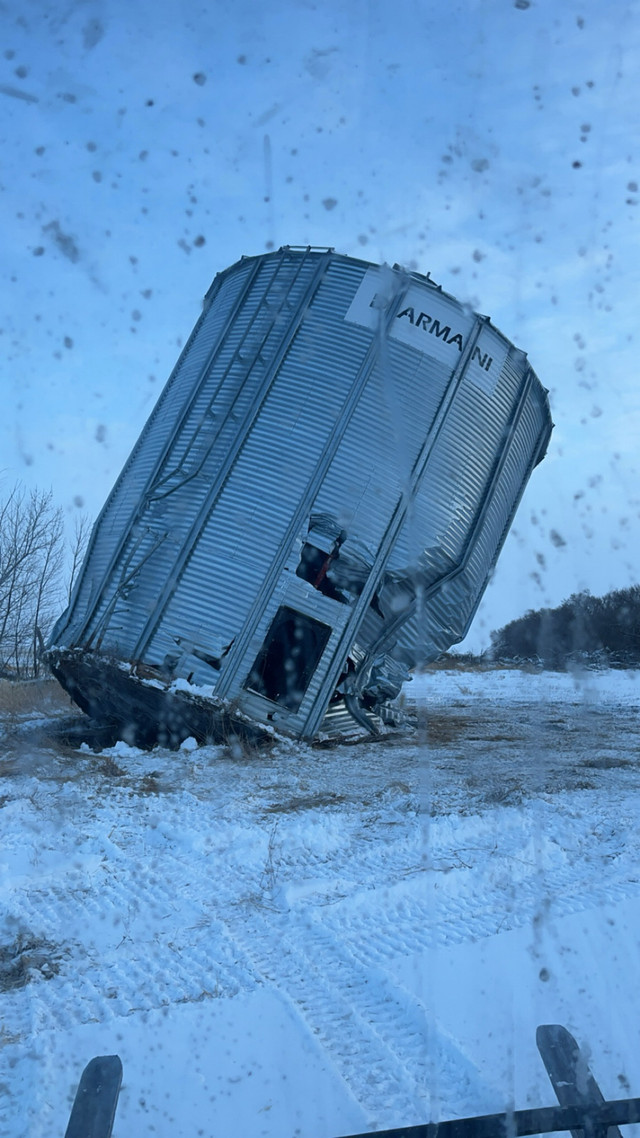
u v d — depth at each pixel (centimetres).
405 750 1329
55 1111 361
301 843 745
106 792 916
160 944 535
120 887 633
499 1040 422
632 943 543
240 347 1432
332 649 1307
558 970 502
